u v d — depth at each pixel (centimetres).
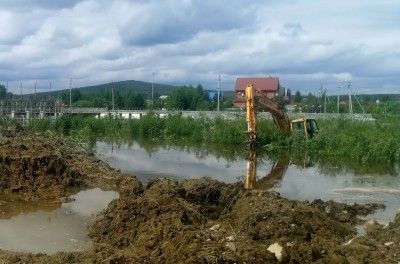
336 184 1631
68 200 1276
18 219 1089
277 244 796
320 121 3397
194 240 787
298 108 6525
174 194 1094
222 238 837
